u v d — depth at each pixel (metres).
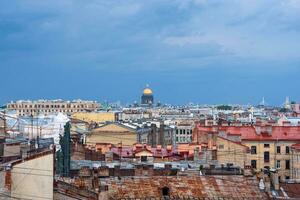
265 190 72.62
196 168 80.94
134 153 121.31
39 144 69.88
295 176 149.88
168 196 69.06
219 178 72.44
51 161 46.38
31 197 44.38
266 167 156.00
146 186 69.56
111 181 69.38
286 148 157.88
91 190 60.19
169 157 113.19
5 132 75.69
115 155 108.25
